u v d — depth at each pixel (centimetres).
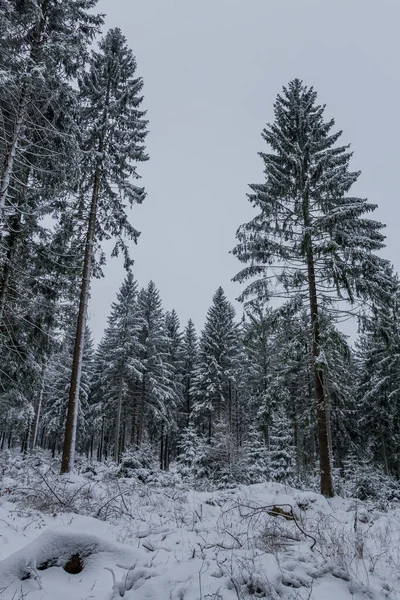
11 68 1056
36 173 1323
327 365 1335
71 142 1196
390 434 2712
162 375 3338
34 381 1526
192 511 813
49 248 1403
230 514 812
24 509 689
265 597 370
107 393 3266
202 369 3428
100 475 1276
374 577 460
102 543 442
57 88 1173
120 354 3102
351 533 716
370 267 1351
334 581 411
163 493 988
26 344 1465
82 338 1479
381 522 829
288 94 1748
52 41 1141
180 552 511
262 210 1566
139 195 1725
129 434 3622
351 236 1396
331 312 1445
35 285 1434
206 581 380
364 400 2686
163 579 377
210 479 1825
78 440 4056
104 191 1705
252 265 1523
